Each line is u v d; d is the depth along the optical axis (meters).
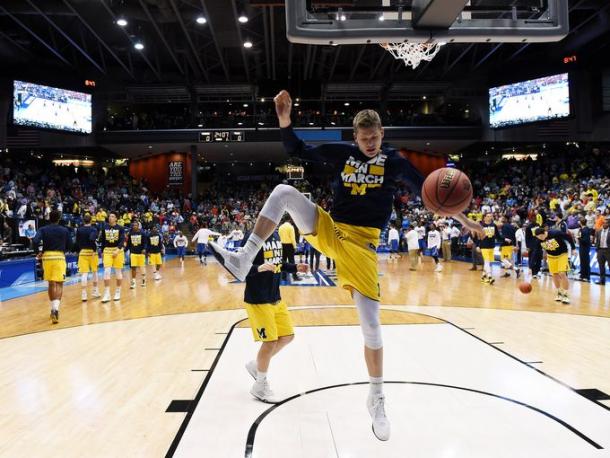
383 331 6.52
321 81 26.92
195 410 3.70
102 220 19.56
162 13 17.62
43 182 23.12
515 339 6.04
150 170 30.14
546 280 12.72
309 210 3.00
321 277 13.66
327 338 6.08
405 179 2.95
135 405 3.86
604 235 11.29
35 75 23.84
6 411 3.77
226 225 22.19
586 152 24.72
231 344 5.93
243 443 3.10
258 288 3.87
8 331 6.93
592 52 21.88
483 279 12.14
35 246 7.46
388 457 2.87
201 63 23.75
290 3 5.50
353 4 5.58
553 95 22.44
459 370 4.67
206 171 36.47
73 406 3.86
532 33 5.53
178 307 8.90
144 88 26.78
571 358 5.12
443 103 28.91
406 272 15.12
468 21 5.50
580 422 3.39
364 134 2.86
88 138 25.94
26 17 19.20
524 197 23.89
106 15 18.48
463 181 2.58
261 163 36.94
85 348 5.83
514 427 3.30
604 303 8.92
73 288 12.02
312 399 3.90
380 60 23.42
